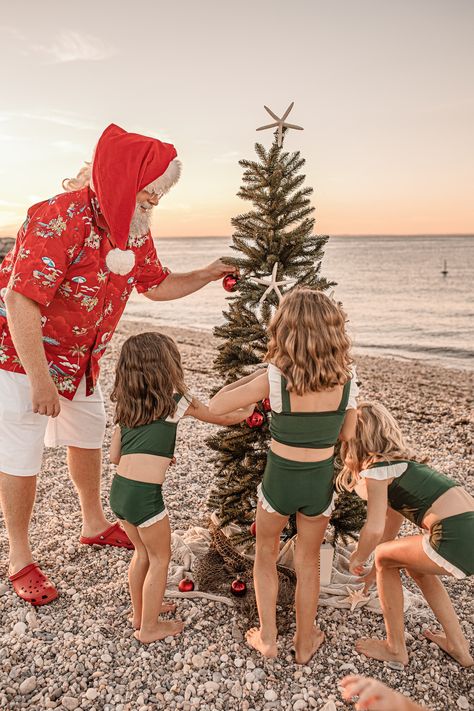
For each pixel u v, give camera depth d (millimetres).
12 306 2574
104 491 4465
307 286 2885
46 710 2238
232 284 2965
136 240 2943
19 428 2877
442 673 2467
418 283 38375
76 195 2643
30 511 3043
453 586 3223
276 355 2314
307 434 2314
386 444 2516
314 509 2387
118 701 2273
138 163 2537
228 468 3096
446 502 2391
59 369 2955
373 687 1699
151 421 2553
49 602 2928
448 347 16062
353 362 2395
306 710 2236
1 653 2551
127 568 3254
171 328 19359
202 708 2242
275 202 2859
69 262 2654
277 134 2863
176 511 4090
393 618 2506
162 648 2572
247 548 3145
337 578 3145
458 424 6949
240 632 2684
